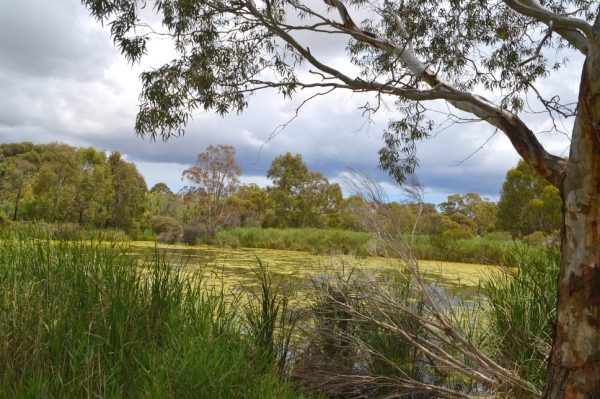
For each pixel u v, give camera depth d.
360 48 6.00
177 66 4.57
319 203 30.31
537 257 5.41
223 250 16.69
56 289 3.33
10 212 18.64
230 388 2.81
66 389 2.63
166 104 4.43
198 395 2.69
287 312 4.32
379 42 4.24
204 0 4.11
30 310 3.02
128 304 3.35
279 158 30.80
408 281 4.29
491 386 3.45
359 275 4.41
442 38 5.17
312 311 4.24
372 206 4.09
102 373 2.79
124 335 3.14
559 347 2.67
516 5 2.73
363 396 3.74
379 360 3.88
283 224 30.16
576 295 2.59
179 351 2.96
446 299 4.44
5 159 33.94
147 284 3.73
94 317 3.23
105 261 3.74
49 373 2.74
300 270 8.77
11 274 3.57
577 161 2.59
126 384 2.81
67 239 3.98
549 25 2.36
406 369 3.83
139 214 27.27
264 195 35.53
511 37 4.59
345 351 4.09
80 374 2.69
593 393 2.50
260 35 4.93
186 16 4.38
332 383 3.80
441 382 3.97
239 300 4.39
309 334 4.18
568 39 2.81
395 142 5.70
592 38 2.45
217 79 4.76
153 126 4.55
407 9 5.41
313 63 3.59
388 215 4.05
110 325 3.12
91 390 2.61
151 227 24.47
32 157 34.50
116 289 3.45
